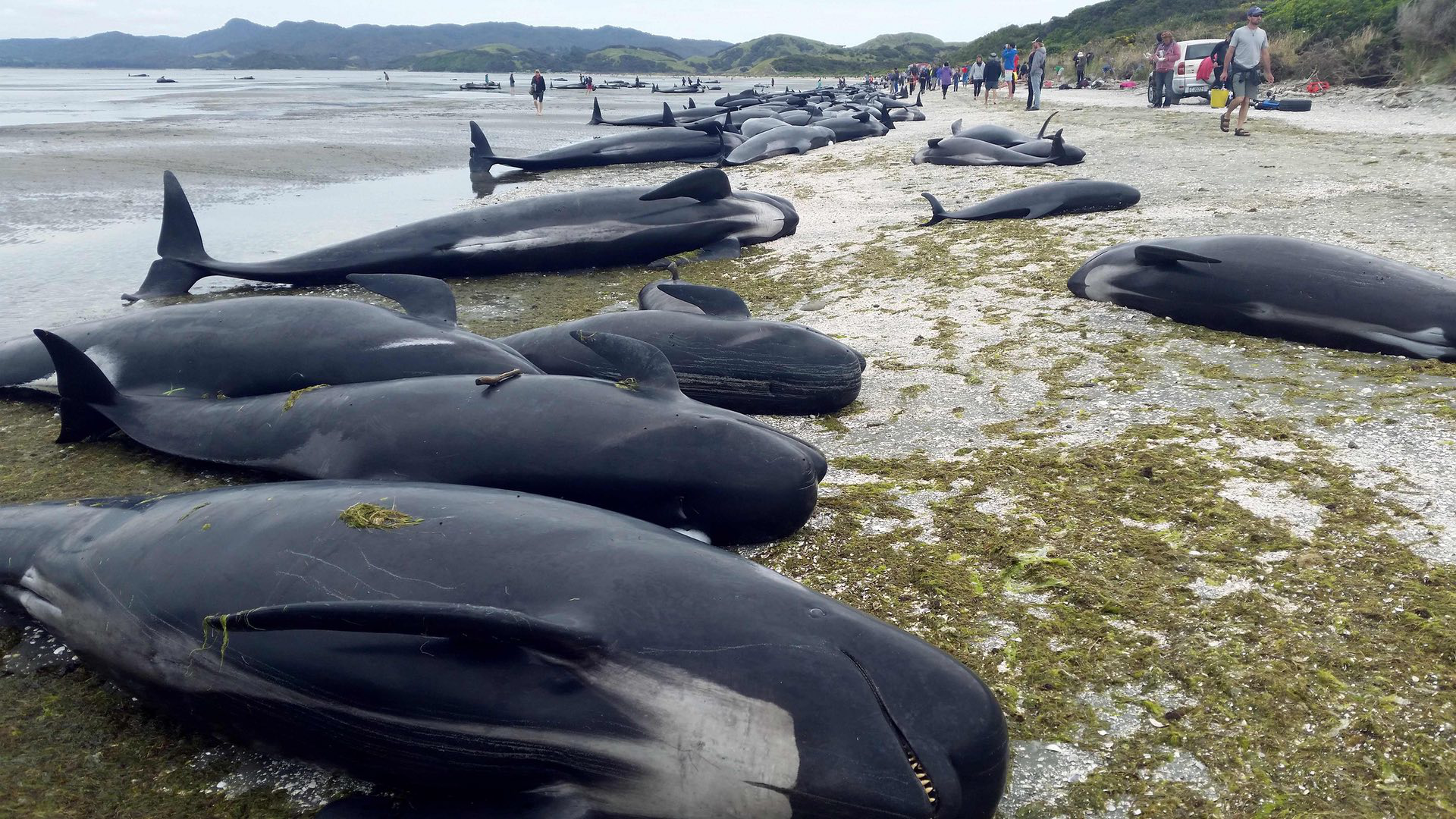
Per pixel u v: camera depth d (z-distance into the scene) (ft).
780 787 8.48
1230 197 38.32
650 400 15.20
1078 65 143.43
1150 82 92.73
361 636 9.78
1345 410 17.57
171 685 10.82
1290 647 11.16
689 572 9.93
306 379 18.85
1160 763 9.76
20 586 12.63
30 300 29.73
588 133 95.14
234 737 10.77
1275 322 21.80
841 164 61.16
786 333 19.66
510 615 8.92
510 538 10.60
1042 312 25.09
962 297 27.12
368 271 32.14
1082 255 30.58
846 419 19.30
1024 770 9.80
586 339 16.06
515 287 31.89
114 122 98.12
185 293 30.86
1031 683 11.02
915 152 61.82
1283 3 140.15
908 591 13.00
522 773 9.25
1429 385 18.43
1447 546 12.86
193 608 10.73
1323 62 97.30
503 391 15.69
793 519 14.23
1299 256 21.90
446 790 9.65
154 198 49.14
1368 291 20.65
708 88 240.94
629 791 8.91
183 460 18.25
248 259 34.76
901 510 15.16
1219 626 11.68
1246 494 14.66
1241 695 10.52
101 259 35.58
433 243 32.48
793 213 37.88
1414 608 11.61
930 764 8.39
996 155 54.80
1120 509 14.58
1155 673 11.00
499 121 111.14
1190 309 23.22
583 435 14.67
